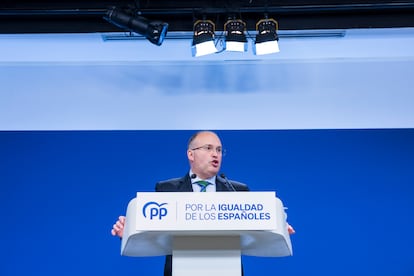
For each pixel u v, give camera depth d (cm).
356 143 434
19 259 407
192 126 444
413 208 416
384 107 446
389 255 405
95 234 413
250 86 454
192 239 166
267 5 423
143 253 196
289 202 420
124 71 461
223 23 443
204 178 260
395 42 456
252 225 154
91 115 448
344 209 416
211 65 461
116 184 426
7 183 425
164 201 156
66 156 432
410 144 434
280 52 459
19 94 454
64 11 428
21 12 429
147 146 436
